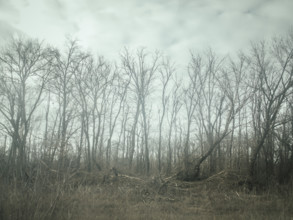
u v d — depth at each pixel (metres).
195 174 20.02
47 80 21.62
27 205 8.93
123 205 12.29
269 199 14.73
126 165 28.20
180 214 11.46
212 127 23.53
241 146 23.45
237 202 13.98
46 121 24.80
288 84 18.20
